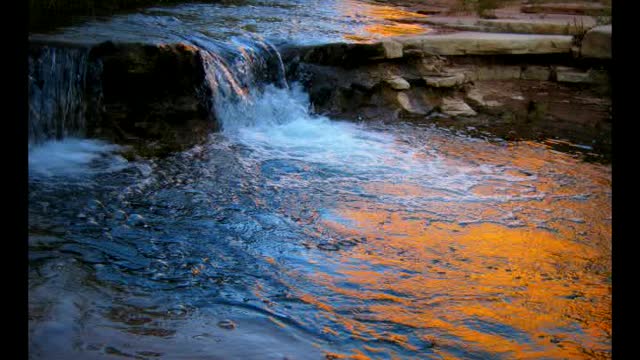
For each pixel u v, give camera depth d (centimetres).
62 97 636
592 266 448
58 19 834
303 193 568
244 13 1127
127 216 488
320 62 866
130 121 671
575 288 411
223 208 521
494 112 884
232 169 617
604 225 531
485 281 415
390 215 530
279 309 357
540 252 470
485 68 988
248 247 450
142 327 321
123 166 596
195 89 712
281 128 774
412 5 1533
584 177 661
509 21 1130
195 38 791
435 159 696
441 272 426
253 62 817
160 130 677
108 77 665
